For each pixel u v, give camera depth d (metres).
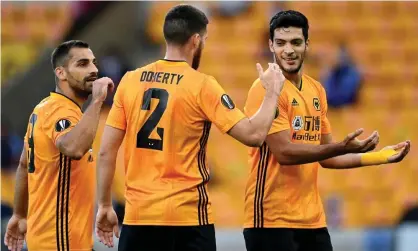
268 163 22.17
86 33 55.03
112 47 55.16
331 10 62.22
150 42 57.47
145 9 57.41
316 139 22.73
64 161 21.09
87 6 55.34
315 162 22.48
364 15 62.22
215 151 51.78
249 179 22.59
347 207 49.84
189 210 19.61
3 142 49.22
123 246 20.06
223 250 41.44
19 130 50.69
